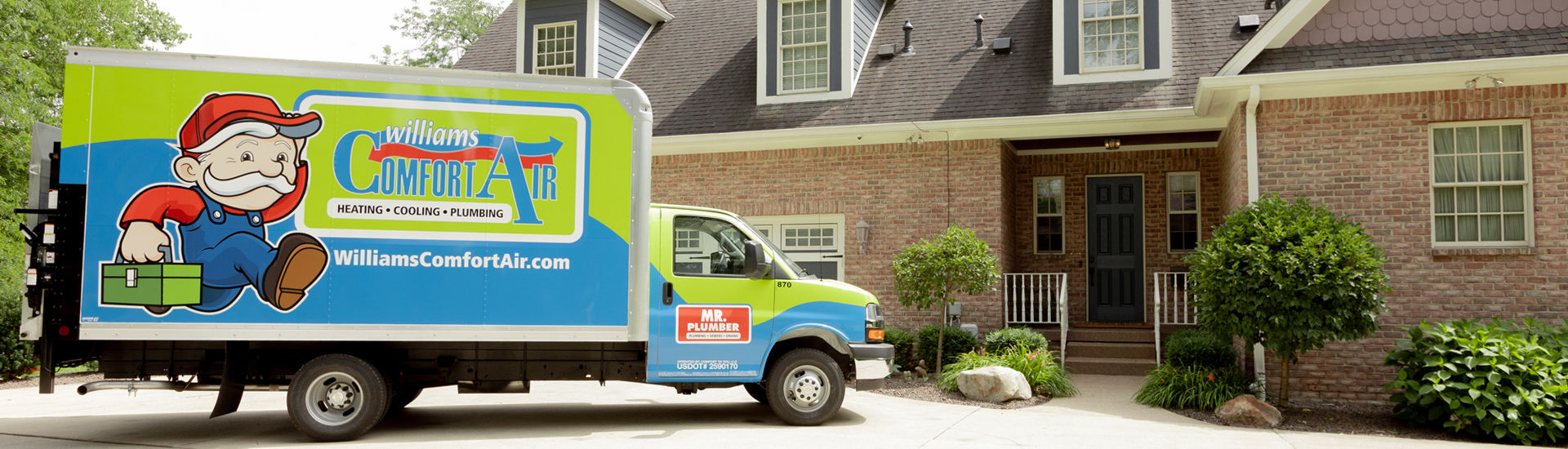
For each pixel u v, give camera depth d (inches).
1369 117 373.4
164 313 251.3
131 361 265.1
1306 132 379.2
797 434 284.0
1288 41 391.9
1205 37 498.9
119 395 388.8
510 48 656.4
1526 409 286.5
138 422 308.2
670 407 351.9
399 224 262.1
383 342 278.2
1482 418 288.2
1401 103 370.0
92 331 248.7
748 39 605.0
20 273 711.1
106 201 250.1
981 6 572.1
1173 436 288.4
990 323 488.4
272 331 255.4
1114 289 538.0
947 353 452.8
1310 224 328.8
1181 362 375.6
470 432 287.1
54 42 898.7
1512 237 362.3
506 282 267.3
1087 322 530.9
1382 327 367.2
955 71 524.1
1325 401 369.4
